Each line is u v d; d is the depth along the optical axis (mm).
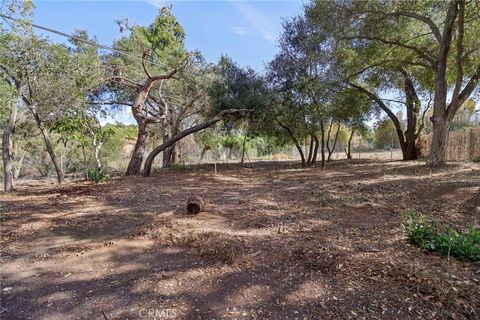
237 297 2465
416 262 2959
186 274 2891
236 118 12477
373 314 2166
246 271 2910
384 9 9719
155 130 17422
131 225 4555
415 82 13695
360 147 26547
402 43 10703
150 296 2518
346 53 11695
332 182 8359
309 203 5871
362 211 5203
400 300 2316
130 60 13000
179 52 14562
